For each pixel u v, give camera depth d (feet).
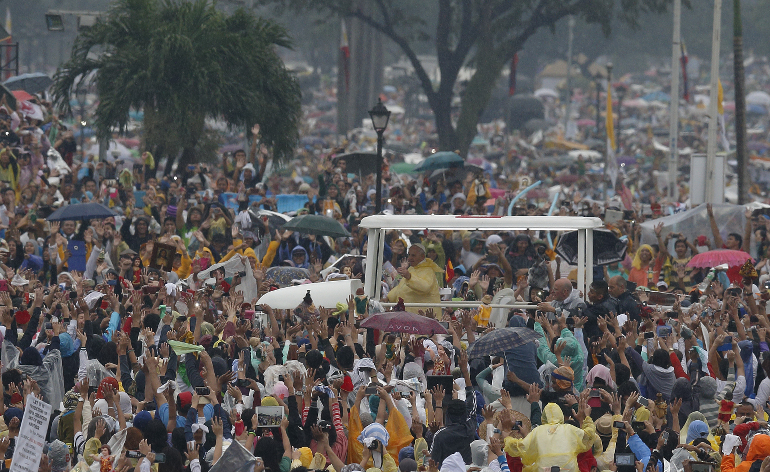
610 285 164.66
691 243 257.55
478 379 141.18
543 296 173.37
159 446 111.34
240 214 259.80
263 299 188.55
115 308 165.07
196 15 348.59
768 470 103.09
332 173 312.71
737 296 177.58
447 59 633.20
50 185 285.64
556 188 464.24
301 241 253.44
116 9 354.95
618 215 288.10
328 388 123.03
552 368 137.08
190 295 174.09
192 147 346.95
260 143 356.38
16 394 129.08
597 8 618.85
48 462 108.68
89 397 124.47
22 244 237.86
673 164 470.39
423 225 177.88
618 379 135.74
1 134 334.65
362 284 183.21
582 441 108.47
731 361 143.33
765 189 629.51
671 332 154.92
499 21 628.28
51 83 449.89
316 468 114.01
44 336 152.87
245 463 104.83
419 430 124.26
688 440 122.93
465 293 175.52
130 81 337.11
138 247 241.35
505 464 110.01
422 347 142.82
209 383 122.62
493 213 299.79
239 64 347.77
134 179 340.18
